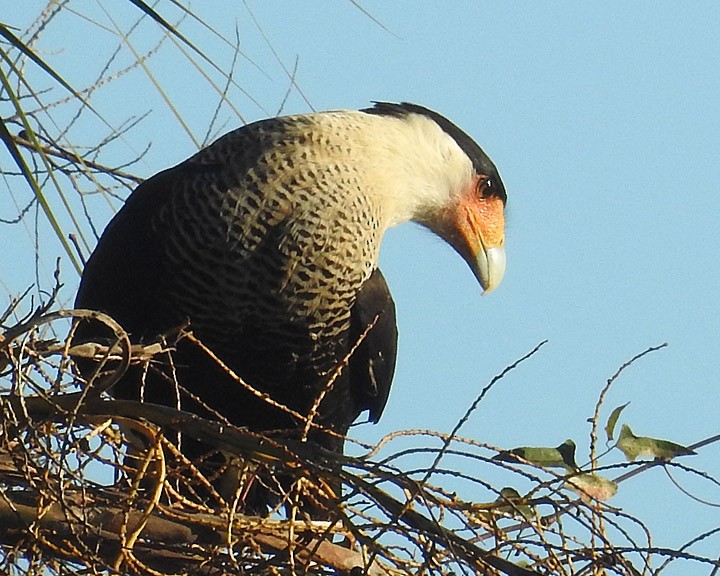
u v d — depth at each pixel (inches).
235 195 396.5
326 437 430.3
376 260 416.5
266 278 397.1
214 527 287.4
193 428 288.5
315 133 406.9
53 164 329.4
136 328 405.1
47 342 290.4
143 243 400.2
